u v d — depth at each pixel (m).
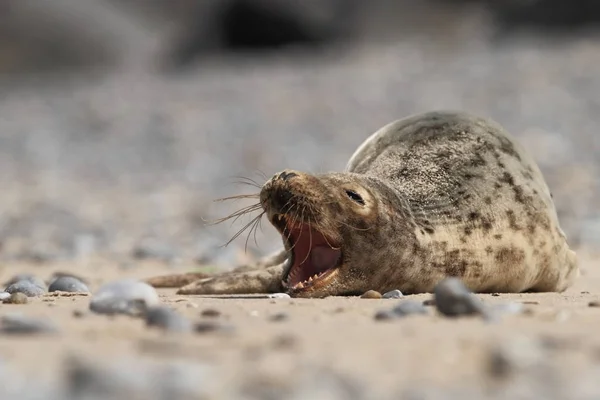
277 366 12.23
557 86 91.25
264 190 22.53
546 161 66.00
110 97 108.69
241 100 99.19
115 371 11.10
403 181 24.98
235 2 142.75
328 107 91.69
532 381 11.51
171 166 73.75
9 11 158.12
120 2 169.38
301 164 69.12
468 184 24.78
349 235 22.45
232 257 37.62
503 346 12.62
